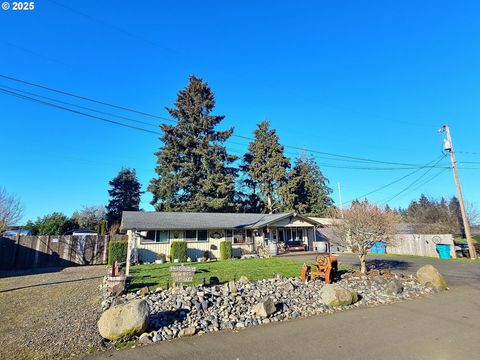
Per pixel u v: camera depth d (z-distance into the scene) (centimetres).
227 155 3959
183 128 3941
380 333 605
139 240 2150
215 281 1009
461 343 541
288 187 4253
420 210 4091
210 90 4144
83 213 4856
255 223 2602
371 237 1235
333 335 599
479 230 3812
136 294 882
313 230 3009
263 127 4547
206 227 2325
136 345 560
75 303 880
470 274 1368
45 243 2091
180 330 622
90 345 557
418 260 1992
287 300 841
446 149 2378
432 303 852
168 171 3734
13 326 677
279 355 504
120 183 5038
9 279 1411
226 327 658
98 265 2148
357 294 905
